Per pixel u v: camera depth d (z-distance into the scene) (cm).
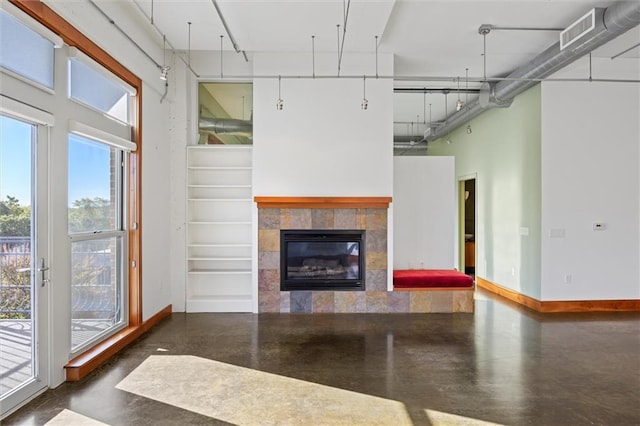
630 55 547
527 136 616
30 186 303
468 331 477
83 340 379
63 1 321
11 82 275
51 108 318
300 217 557
